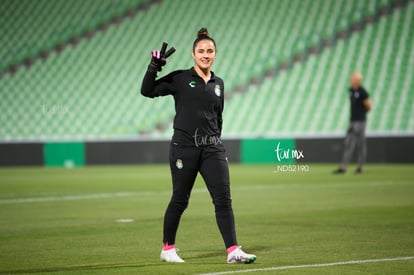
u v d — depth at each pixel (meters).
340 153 73.38
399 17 84.81
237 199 39.31
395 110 77.19
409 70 80.06
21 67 99.38
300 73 85.12
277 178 55.44
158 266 19.22
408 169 63.19
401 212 32.25
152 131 86.00
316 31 87.56
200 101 19.45
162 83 19.69
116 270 18.67
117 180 55.62
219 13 95.12
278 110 82.62
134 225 28.73
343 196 40.25
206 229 27.33
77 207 36.06
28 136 91.62
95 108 91.12
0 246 23.20
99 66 95.75
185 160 19.56
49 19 103.31
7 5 106.38
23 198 41.28
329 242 23.53
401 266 18.88
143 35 97.19
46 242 24.09
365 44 84.31
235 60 89.25
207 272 18.05
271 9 92.50
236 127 83.25
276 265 19.09
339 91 81.44
